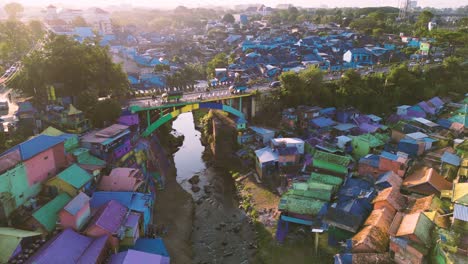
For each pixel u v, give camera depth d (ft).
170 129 291.38
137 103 230.89
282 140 212.64
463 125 231.30
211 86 282.36
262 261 143.13
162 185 202.28
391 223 136.46
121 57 448.24
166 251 135.95
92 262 117.08
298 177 187.01
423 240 121.80
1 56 321.93
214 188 206.59
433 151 200.75
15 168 134.82
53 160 156.76
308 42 451.12
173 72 386.73
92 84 221.87
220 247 157.17
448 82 329.11
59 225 131.23
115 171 166.91
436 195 156.46
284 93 264.31
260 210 175.94
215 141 235.20
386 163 178.70
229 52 505.66
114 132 190.80
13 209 134.10
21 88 223.10
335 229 142.10
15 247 116.16
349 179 177.37
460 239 121.80
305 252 141.90
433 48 396.37
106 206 139.33
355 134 235.61
